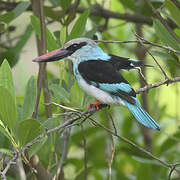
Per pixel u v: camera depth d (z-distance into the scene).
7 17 10.17
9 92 7.19
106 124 10.78
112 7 14.12
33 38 13.91
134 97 8.95
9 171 9.48
